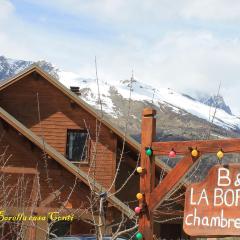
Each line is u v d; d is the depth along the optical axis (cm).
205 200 675
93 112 2775
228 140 670
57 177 2323
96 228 822
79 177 2109
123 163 2817
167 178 707
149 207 718
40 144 2331
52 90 2855
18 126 2369
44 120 2830
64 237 1483
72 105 2814
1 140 2411
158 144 722
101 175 2712
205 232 668
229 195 663
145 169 729
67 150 2781
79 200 2286
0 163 2391
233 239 1397
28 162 2384
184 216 683
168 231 2631
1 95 2866
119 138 2731
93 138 2758
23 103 2859
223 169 670
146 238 714
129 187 2814
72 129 2800
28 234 1805
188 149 696
